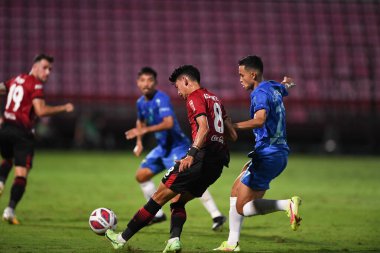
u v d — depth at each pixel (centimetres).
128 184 5119
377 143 10375
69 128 10019
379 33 11506
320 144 10306
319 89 10938
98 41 11062
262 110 2155
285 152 2255
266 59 11169
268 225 3089
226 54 11175
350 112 10719
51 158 7788
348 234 2827
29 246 2334
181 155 3066
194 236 2719
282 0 11619
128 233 2198
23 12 11106
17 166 2942
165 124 2978
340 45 11369
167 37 11206
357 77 11106
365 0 11700
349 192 4834
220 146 2164
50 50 10894
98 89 10606
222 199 4347
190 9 11438
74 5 11262
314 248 2416
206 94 2164
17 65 10712
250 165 2269
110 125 10150
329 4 11656
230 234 2298
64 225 2941
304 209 3788
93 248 2295
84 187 4812
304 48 11300
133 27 11225
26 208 3559
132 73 10875
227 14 11462
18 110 2942
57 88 10525
